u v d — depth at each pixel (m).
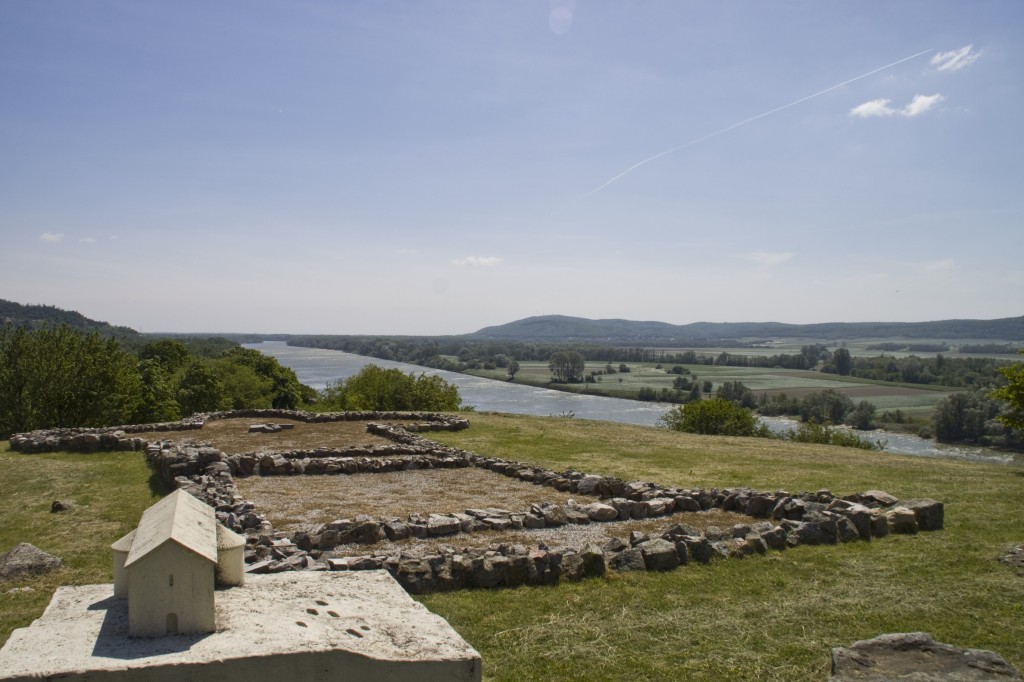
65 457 23.66
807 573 11.12
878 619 9.16
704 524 14.73
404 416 36.06
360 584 6.77
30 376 37.22
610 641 8.42
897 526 13.81
